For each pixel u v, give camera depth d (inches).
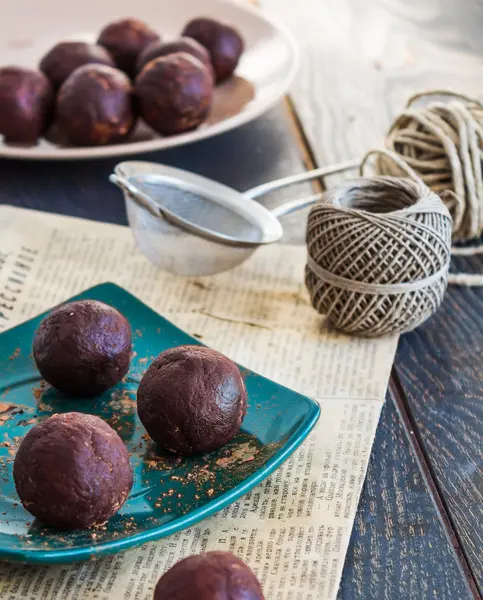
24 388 17.0
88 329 16.4
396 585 14.4
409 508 15.3
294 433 15.6
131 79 23.6
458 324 18.6
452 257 20.1
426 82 25.1
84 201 21.5
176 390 15.4
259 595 13.3
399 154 19.8
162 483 15.3
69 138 21.5
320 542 14.7
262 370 17.6
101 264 19.9
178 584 13.2
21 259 19.8
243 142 23.1
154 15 26.6
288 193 21.5
